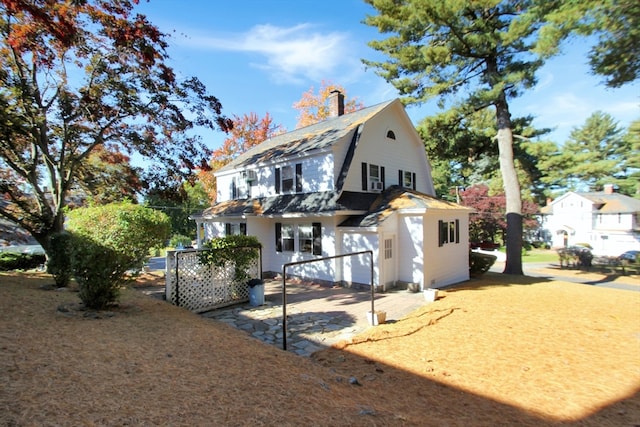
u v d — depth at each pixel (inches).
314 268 518.0
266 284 522.6
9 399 111.3
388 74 627.5
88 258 259.8
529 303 374.6
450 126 647.1
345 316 328.8
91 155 586.6
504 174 634.2
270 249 593.3
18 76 444.1
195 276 349.7
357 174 525.7
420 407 155.4
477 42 532.1
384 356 224.7
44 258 611.2
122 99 474.6
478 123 720.3
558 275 758.5
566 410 156.6
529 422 145.3
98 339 188.7
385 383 183.6
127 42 425.4
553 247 1552.7
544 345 243.8
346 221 496.7
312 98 1139.9
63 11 375.2
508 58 574.9
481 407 158.1
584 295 424.2
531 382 186.4
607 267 885.8
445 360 217.5
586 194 1519.4
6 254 583.5
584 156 793.6
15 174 557.6
